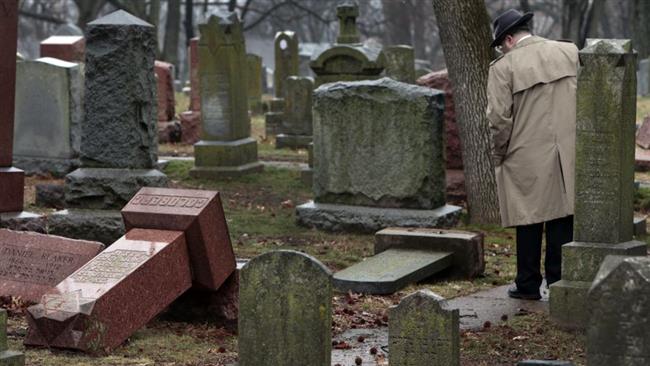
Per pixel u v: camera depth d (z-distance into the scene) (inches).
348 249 559.8
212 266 382.3
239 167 815.1
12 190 539.2
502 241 581.6
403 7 3297.2
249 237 595.5
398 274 463.5
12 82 540.4
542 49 430.3
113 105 539.8
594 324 251.8
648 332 246.7
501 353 363.9
